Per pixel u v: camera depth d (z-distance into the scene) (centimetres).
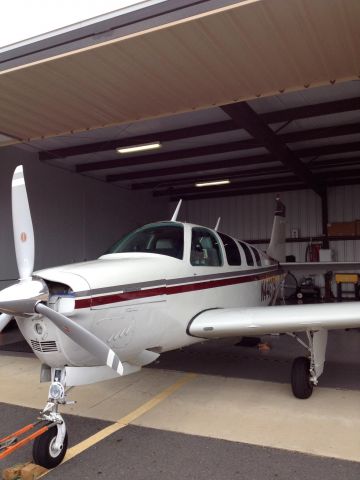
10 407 357
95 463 255
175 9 330
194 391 389
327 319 339
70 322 252
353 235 1121
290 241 1207
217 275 416
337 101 597
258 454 262
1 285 758
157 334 339
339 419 315
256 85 449
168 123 685
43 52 387
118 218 1099
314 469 241
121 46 364
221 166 920
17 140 622
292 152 805
